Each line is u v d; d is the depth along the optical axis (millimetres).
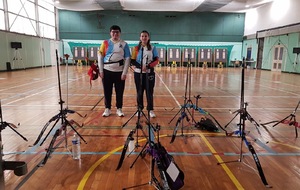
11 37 11172
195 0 12148
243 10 14758
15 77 8648
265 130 3029
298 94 5672
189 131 2955
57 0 12336
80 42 15953
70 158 2180
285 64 12109
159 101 4730
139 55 3160
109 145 2482
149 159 2162
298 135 2857
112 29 3193
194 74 10773
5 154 2236
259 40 14375
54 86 6504
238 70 13578
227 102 4695
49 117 3453
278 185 1785
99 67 3295
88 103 4430
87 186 1741
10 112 3715
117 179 1837
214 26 16062
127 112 3791
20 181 1791
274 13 12812
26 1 12422
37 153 2273
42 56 14117
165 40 16094
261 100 4926
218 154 2307
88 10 15219
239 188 1740
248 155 2289
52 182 1788
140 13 15719
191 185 1771
